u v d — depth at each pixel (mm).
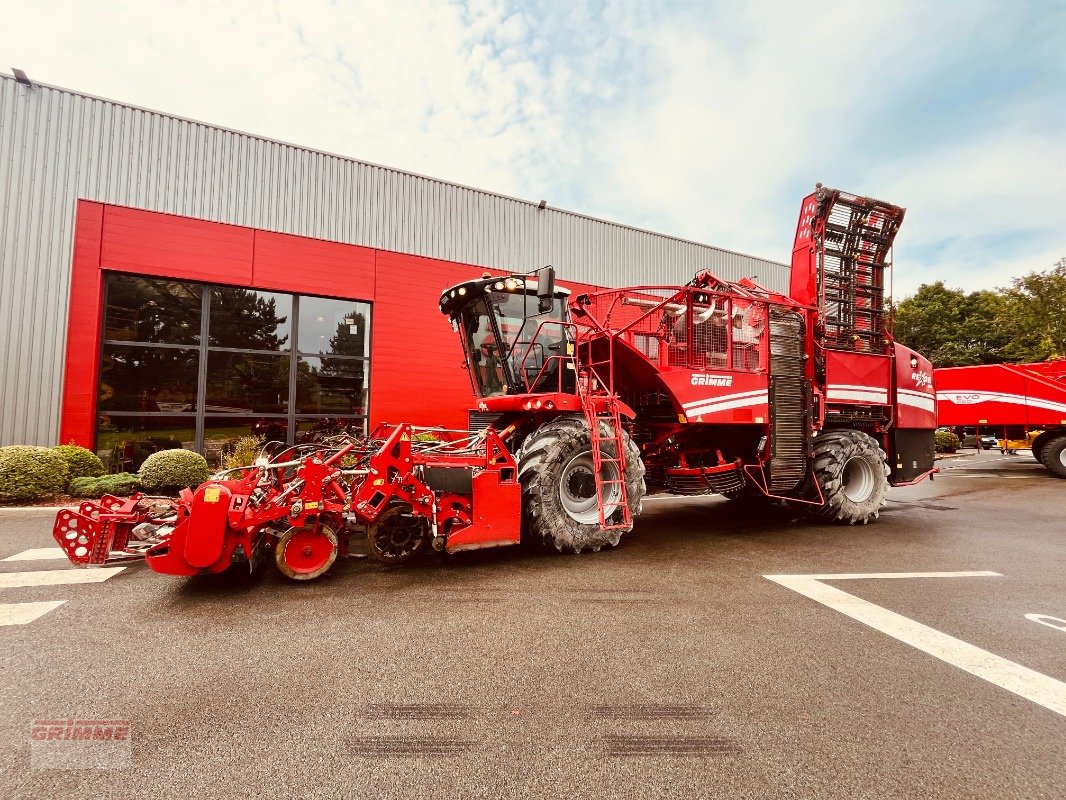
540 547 5109
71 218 8898
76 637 2941
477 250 12633
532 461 4754
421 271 11781
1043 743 2041
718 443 6684
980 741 2047
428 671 2570
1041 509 7949
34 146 8750
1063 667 2709
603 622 3229
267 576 4113
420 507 4301
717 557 4848
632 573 4293
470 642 2916
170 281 9641
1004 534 6043
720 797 1697
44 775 1773
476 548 4406
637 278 15133
